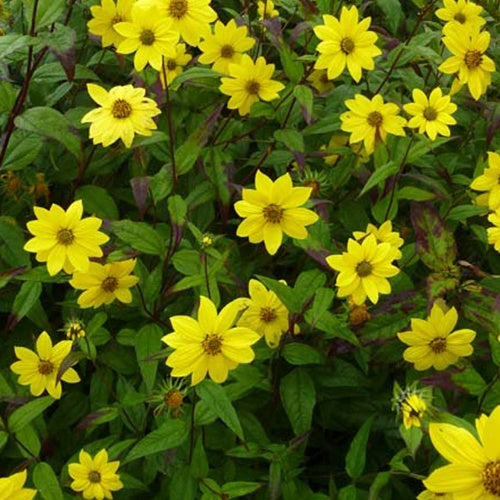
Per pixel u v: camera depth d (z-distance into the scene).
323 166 0.82
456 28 0.78
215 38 0.79
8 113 0.72
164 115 0.79
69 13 0.82
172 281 0.73
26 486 0.68
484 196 0.74
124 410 0.68
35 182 0.77
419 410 0.54
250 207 0.63
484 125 0.86
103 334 0.69
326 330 0.65
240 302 0.63
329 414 0.72
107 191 0.81
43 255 0.64
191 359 0.57
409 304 0.68
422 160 0.80
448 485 0.48
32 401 0.64
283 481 0.65
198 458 0.63
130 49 0.69
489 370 0.71
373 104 0.74
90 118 0.69
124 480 0.65
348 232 0.78
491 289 0.73
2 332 0.76
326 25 0.75
